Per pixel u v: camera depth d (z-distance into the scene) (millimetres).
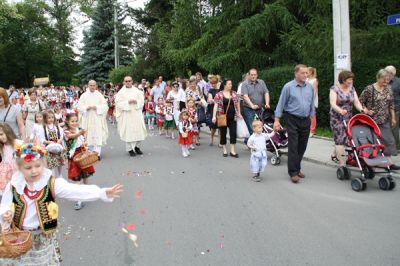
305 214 5984
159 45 31453
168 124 14719
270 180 7992
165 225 5738
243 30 17656
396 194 6789
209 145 12727
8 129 5262
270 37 18953
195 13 24562
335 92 7820
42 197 3359
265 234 5293
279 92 15789
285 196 6891
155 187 7773
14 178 3391
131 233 5492
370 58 12250
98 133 11047
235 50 19141
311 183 7621
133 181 8320
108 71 44875
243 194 7102
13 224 3375
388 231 5250
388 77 7852
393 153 8031
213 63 19469
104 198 3469
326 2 15031
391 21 9000
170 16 31766
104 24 44594
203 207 6465
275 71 15992
